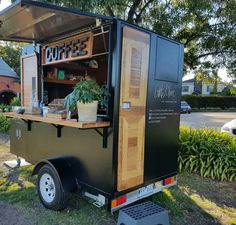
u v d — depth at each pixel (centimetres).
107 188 253
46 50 366
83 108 241
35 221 271
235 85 860
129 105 256
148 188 295
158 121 298
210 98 2827
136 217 225
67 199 281
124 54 245
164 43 295
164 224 238
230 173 423
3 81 1728
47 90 397
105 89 251
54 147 324
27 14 246
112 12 654
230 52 732
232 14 663
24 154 401
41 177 305
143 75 269
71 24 277
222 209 319
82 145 278
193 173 448
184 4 633
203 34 699
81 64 402
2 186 366
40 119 291
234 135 555
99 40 298
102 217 281
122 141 253
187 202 334
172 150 327
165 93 304
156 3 680
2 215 284
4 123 814
